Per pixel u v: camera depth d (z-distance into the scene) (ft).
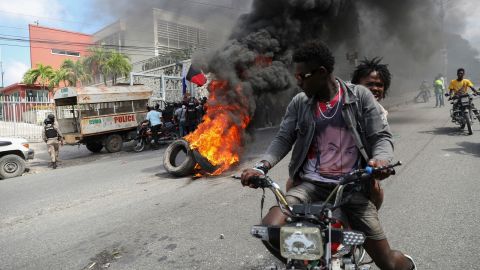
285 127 8.92
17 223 18.99
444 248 11.97
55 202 22.82
